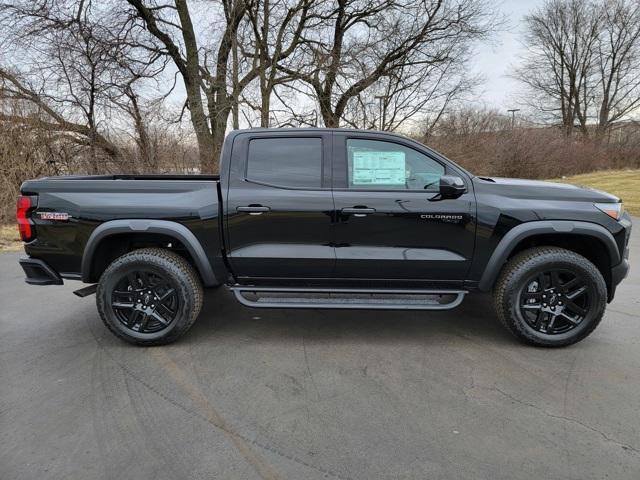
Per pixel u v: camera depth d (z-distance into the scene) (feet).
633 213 38.14
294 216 11.16
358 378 9.83
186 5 47.06
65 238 11.32
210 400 8.95
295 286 11.82
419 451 7.32
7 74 35.04
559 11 136.15
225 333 12.47
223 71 46.68
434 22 50.98
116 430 7.93
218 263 11.47
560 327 11.35
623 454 7.22
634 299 15.31
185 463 7.04
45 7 38.88
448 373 10.03
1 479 6.67
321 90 48.16
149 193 11.28
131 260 11.13
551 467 6.91
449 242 11.19
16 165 33.76
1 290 17.01
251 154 11.51
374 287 11.73
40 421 8.21
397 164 11.41
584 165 91.30
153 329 11.50
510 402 8.80
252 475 6.77
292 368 10.32
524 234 10.85
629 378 9.74
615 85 136.87
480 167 67.26
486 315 13.91
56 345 11.70
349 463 7.04
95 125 40.37
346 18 50.85
